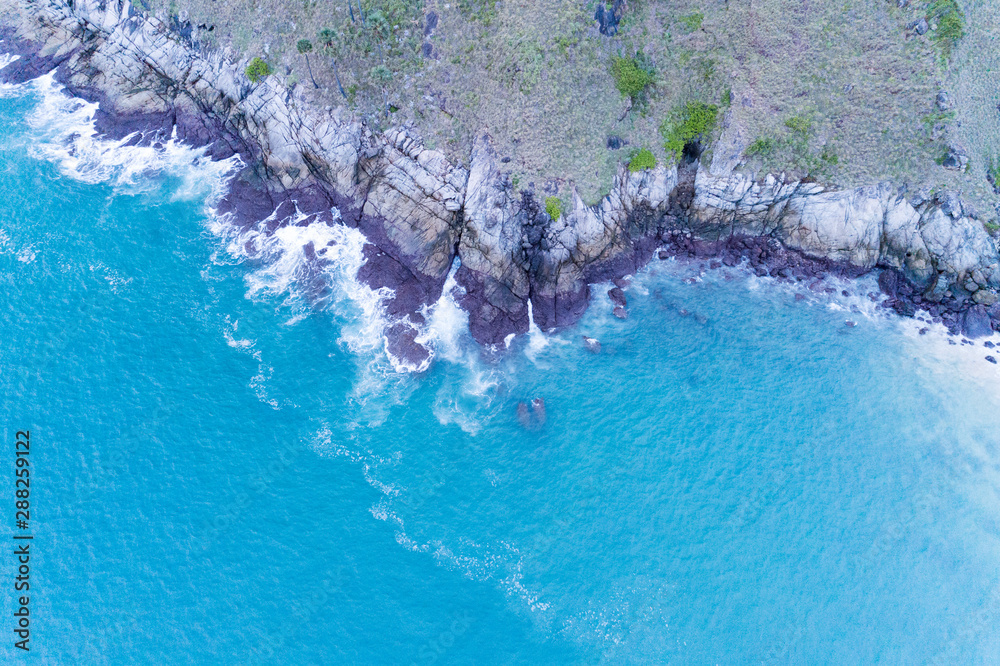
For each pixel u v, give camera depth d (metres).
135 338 55.34
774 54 59.16
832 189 58.31
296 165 61.25
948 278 58.22
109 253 59.66
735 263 62.34
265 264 60.34
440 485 50.75
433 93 58.34
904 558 47.91
